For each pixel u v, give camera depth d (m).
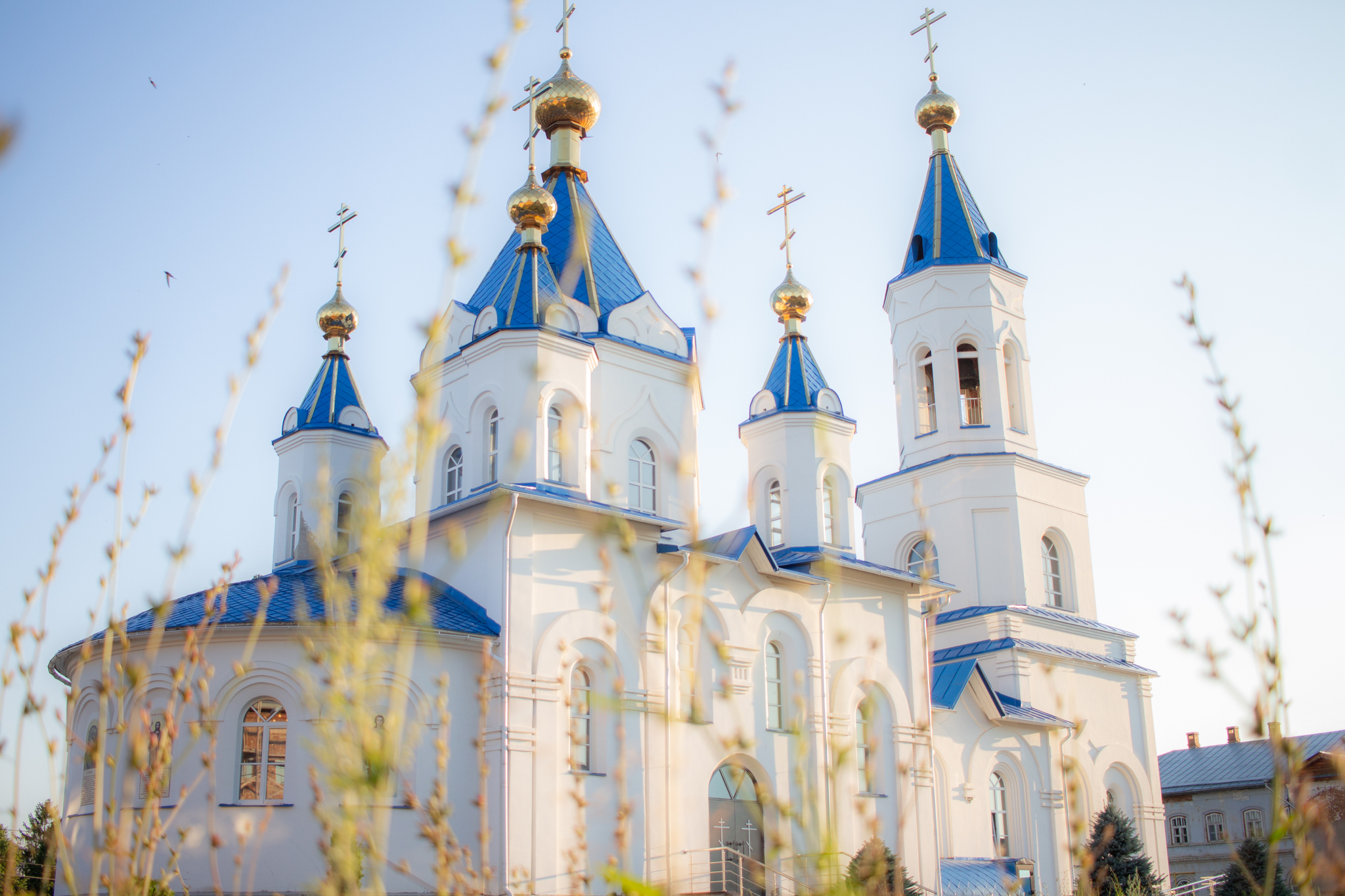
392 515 4.68
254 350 6.14
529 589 22.80
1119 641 36.16
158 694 21.58
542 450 24.64
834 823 4.73
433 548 25.00
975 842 30.34
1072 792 6.09
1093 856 6.30
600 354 27.69
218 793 20.91
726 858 24.59
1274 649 5.00
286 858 20.61
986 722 31.64
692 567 5.14
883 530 36.22
